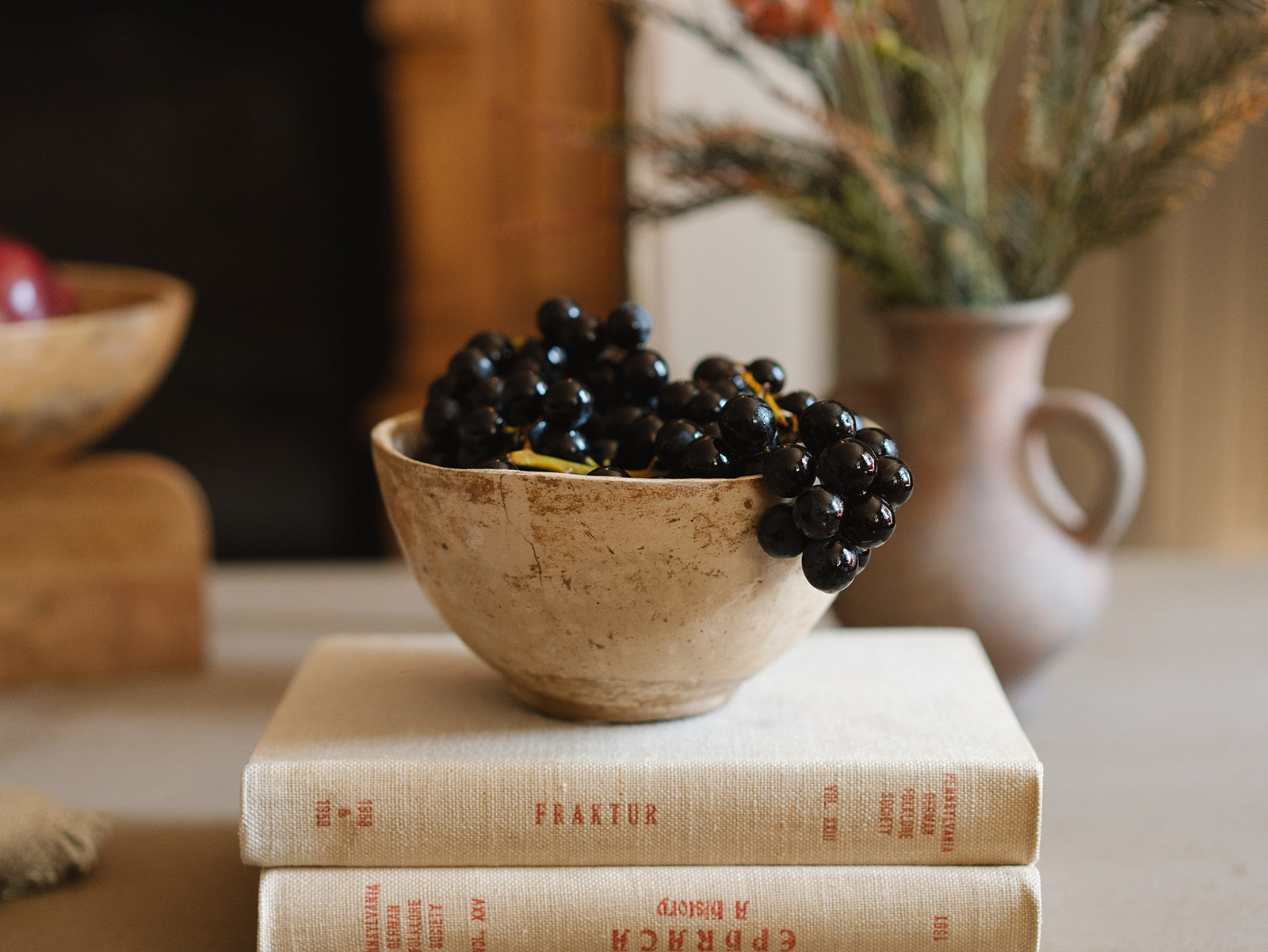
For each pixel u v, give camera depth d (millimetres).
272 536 2107
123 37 1914
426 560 728
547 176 1727
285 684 963
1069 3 900
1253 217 1777
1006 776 715
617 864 721
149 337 941
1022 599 885
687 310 1590
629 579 704
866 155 862
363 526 2117
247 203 1979
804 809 716
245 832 715
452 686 792
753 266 1581
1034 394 907
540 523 698
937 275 913
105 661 975
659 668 728
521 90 1698
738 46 953
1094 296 1848
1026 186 916
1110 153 886
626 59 1465
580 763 718
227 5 1904
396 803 715
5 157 1941
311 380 2053
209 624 1044
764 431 695
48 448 943
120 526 967
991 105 1686
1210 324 1830
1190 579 1130
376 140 1953
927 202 888
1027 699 922
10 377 885
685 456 708
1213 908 769
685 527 697
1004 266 920
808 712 762
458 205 1757
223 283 2010
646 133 930
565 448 733
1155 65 882
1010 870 718
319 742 737
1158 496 1912
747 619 720
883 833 717
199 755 887
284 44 1921
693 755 724
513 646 730
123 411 968
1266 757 884
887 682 791
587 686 736
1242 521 1906
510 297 1786
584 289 1771
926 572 886
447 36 1677
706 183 917
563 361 767
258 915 727
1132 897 775
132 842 814
